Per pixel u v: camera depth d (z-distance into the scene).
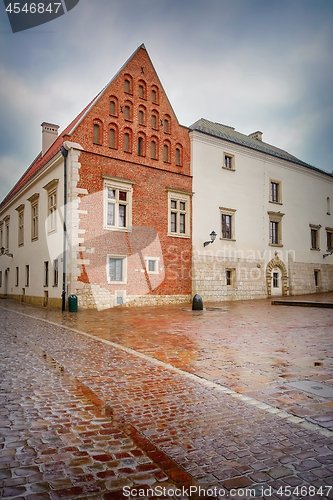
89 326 12.02
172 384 5.49
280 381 5.57
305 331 10.48
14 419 4.19
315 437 3.69
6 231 33.00
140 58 22.17
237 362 6.80
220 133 27.23
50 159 20.89
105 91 20.50
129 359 7.11
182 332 10.46
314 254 33.34
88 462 3.25
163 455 3.37
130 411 4.43
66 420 4.16
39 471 3.10
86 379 5.77
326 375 5.87
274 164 30.11
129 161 21.06
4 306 22.09
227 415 4.28
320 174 34.25
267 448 3.48
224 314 15.80
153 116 22.66
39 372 6.19
